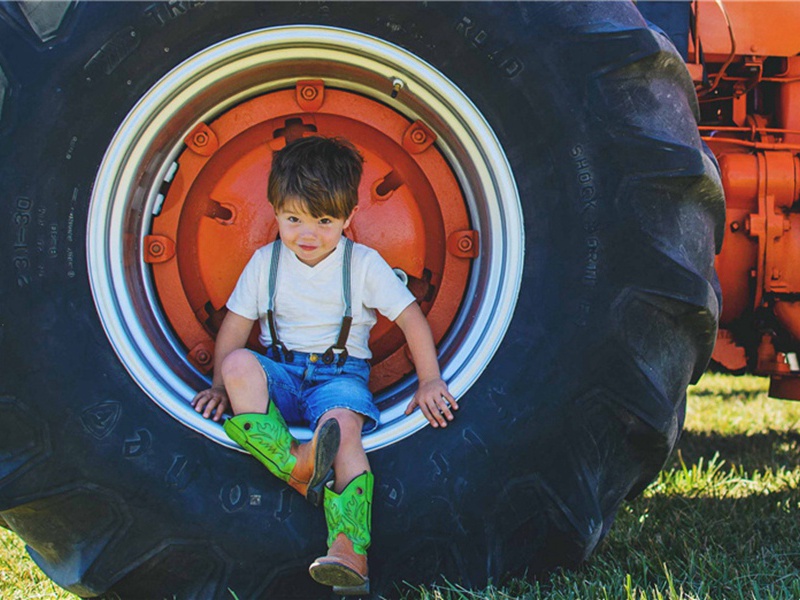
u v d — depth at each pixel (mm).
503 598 1898
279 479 1990
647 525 2572
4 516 2018
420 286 2219
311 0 1928
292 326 2174
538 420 1989
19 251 1909
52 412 1916
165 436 1963
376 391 2240
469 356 2029
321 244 2092
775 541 2475
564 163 1961
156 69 1928
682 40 2752
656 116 1982
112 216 1972
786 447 3684
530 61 1942
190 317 2156
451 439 2002
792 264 2896
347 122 2168
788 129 2984
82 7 1914
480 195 2051
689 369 2074
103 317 1948
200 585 1981
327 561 1859
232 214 2166
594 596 1958
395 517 1980
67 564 1985
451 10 1935
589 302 1970
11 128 1898
